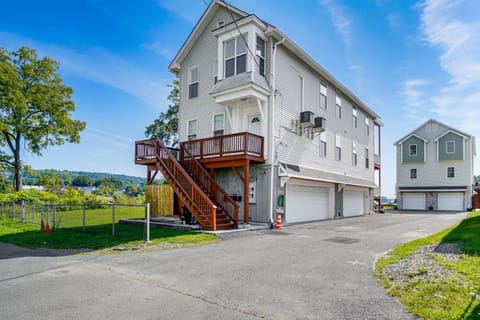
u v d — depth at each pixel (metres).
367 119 24.55
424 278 4.68
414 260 5.86
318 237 9.73
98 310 3.71
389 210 32.97
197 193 11.50
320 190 17.39
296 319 3.42
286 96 14.58
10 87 23.45
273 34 13.55
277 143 13.71
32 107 25.86
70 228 11.91
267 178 13.23
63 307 3.82
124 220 13.72
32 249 8.19
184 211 12.41
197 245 8.30
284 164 13.80
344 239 9.30
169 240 8.85
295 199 14.98
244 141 12.34
